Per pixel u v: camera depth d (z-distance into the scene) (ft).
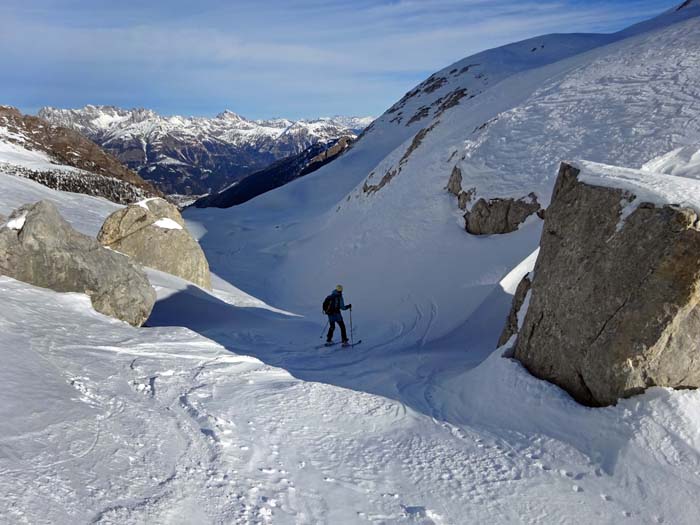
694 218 16.30
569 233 20.74
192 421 15.71
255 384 21.21
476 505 13.41
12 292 24.57
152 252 51.57
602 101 57.47
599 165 21.83
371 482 14.12
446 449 16.63
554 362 19.39
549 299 20.45
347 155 215.72
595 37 242.78
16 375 14.52
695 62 56.70
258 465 13.85
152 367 20.66
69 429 12.66
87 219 75.77
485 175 56.13
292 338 38.52
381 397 21.61
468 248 51.52
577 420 16.98
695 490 13.28
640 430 15.26
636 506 13.37
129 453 12.58
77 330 23.03
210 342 27.43
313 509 12.23
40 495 9.57
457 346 35.55
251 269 90.99
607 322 17.57
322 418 18.30
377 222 72.18
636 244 17.51
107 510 9.96
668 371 16.39
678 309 16.07
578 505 13.55
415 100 241.35
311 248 92.68
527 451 16.34
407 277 54.29
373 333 42.22
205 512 11.06
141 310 31.40
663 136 45.80
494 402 19.94
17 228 27.99
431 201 63.67
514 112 65.16
